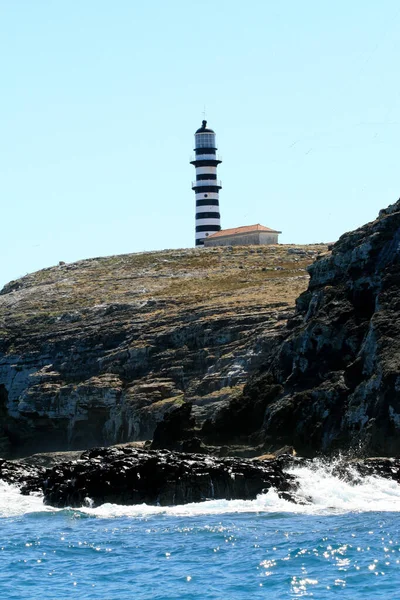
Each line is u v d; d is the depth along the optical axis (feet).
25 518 223.71
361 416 284.82
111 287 625.82
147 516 218.59
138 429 428.97
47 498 243.60
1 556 181.37
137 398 441.68
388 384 278.87
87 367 497.46
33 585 159.63
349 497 232.53
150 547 184.75
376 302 315.58
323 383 310.04
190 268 654.53
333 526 199.31
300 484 237.25
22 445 501.15
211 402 404.57
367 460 254.27
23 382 514.68
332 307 333.21
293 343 334.85
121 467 238.48
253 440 315.58
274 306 475.31
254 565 167.43
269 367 350.64
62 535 200.44
